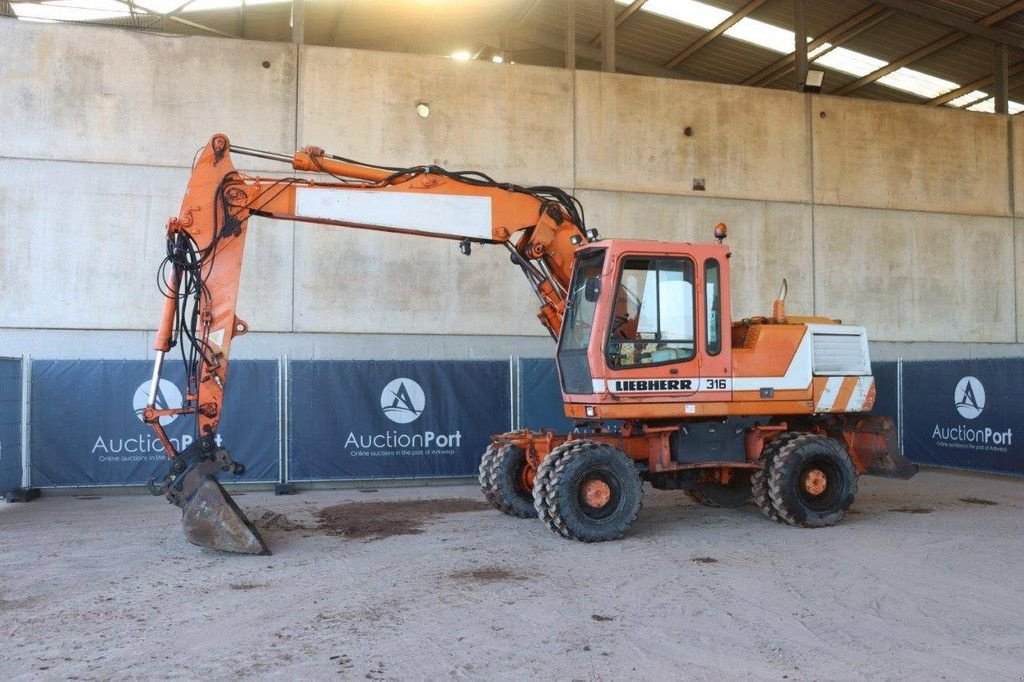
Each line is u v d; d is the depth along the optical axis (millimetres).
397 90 12070
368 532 8008
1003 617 5258
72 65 11133
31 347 10906
